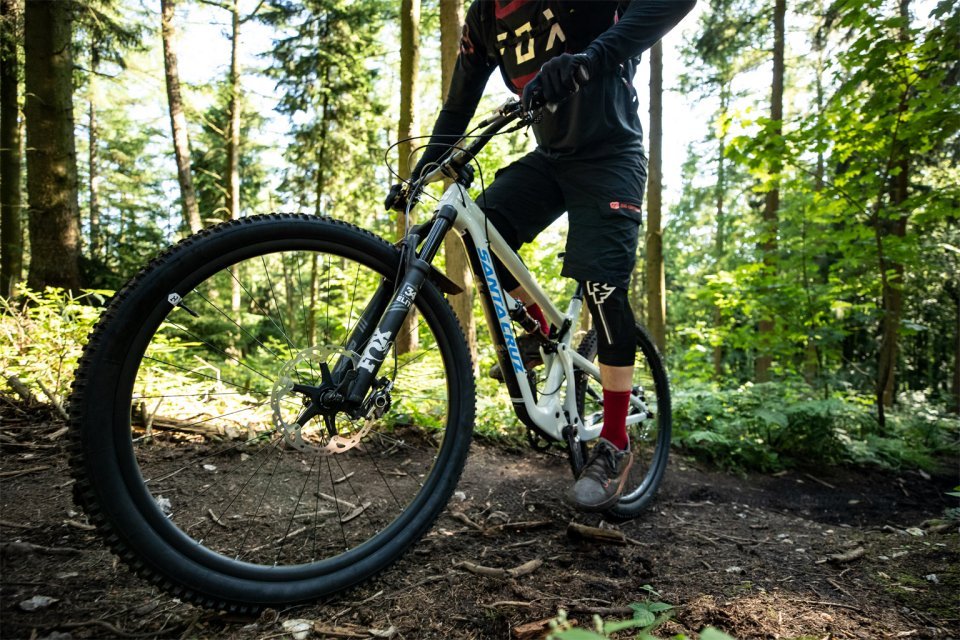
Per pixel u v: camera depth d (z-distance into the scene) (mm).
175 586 1047
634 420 2219
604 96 1580
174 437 2139
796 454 3588
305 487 1849
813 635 1187
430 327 1476
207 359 4977
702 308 14477
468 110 1870
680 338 12094
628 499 2078
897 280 4738
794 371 5234
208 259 1111
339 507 1722
